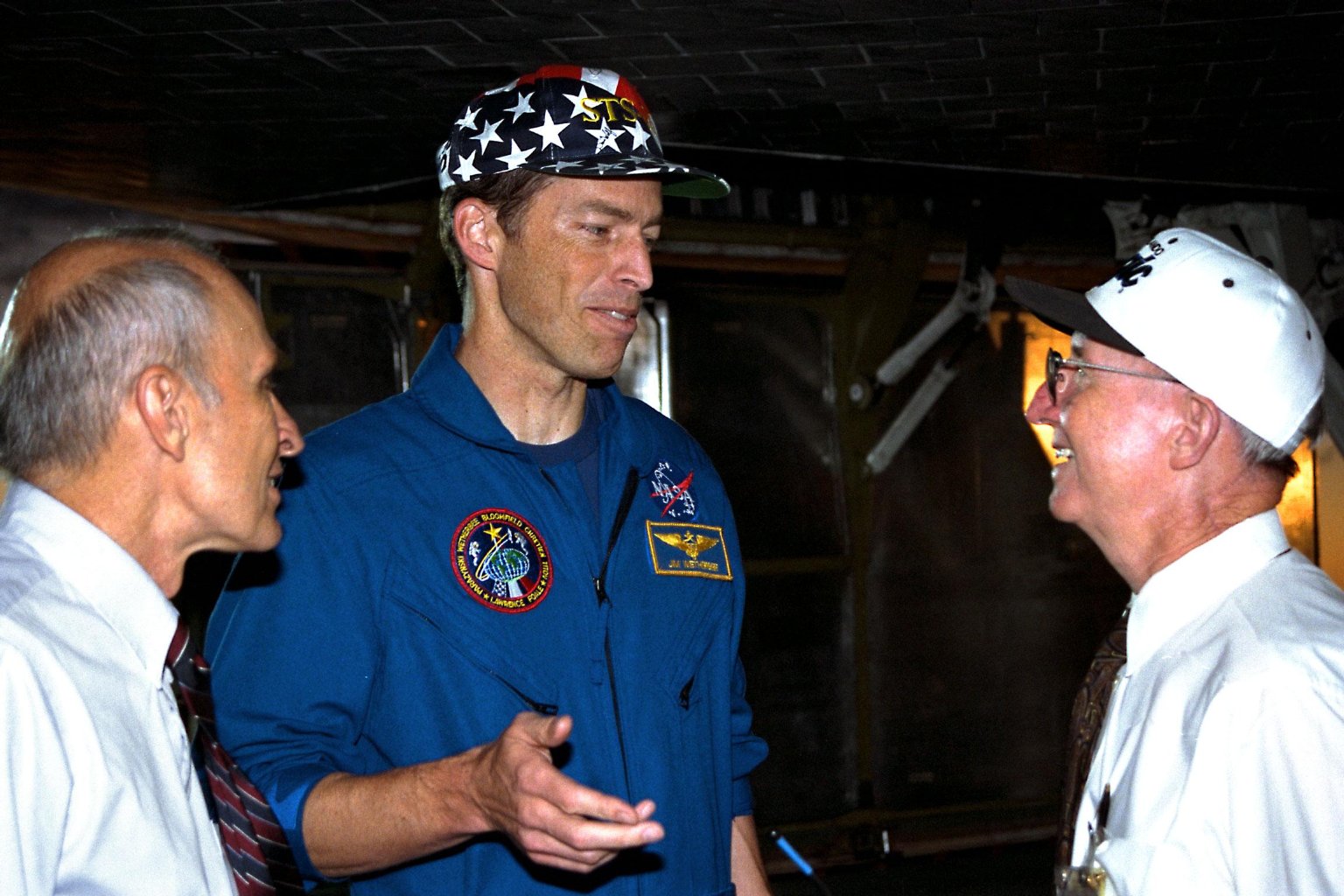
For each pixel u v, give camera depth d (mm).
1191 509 1356
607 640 1526
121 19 2613
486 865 1423
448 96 3234
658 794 1507
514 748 1134
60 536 1057
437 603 1456
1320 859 1122
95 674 1024
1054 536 5938
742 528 5508
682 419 5422
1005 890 5297
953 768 5750
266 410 1140
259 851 1226
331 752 1428
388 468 1481
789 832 5480
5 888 892
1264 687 1170
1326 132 3453
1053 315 1438
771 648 5520
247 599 1441
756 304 5566
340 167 4195
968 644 5805
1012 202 5527
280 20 2600
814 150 3799
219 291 1104
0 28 2678
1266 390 1320
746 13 2486
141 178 4391
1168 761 1242
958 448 5852
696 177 1493
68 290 1047
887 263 5594
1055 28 2557
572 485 1560
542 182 1465
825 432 5676
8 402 1047
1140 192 5246
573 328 1480
